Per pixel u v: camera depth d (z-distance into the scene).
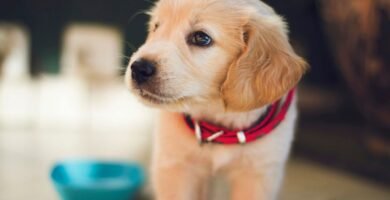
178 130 0.67
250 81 0.62
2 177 0.93
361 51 1.02
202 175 0.70
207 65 0.62
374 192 0.92
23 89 1.32
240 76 0.62
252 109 0.63
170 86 0.60
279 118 0.66
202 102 0.63
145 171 0.99
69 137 1.23
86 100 1.35
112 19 1.33
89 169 0.91
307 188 0.93
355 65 1.05
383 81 1.00
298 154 1.10
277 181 0.68
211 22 0.62
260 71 0.63
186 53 0.62
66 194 0.82
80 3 1.31
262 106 0.63
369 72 1.02
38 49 1.32
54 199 0.85
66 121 1.35
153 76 0.60
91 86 1.35
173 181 0.69
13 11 1.29
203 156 0.68
